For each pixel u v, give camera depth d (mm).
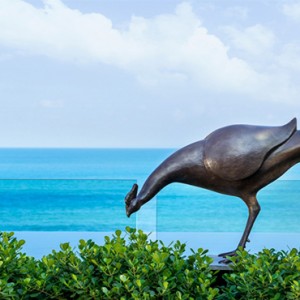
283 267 3643
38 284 3541
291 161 4113
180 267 3631
